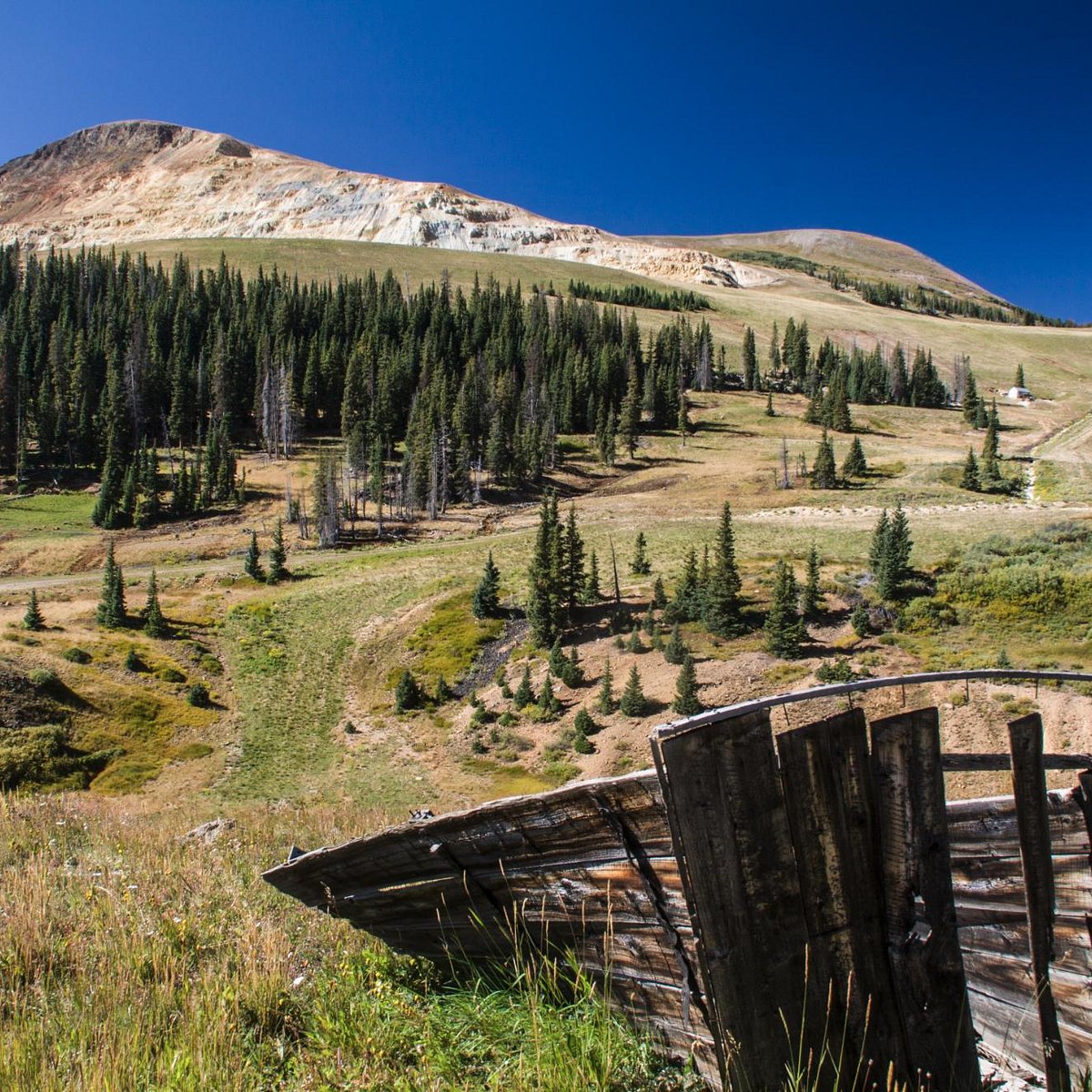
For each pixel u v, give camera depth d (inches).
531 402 4707.2
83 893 217.0
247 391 4975.4
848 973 107.2
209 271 6574.8
